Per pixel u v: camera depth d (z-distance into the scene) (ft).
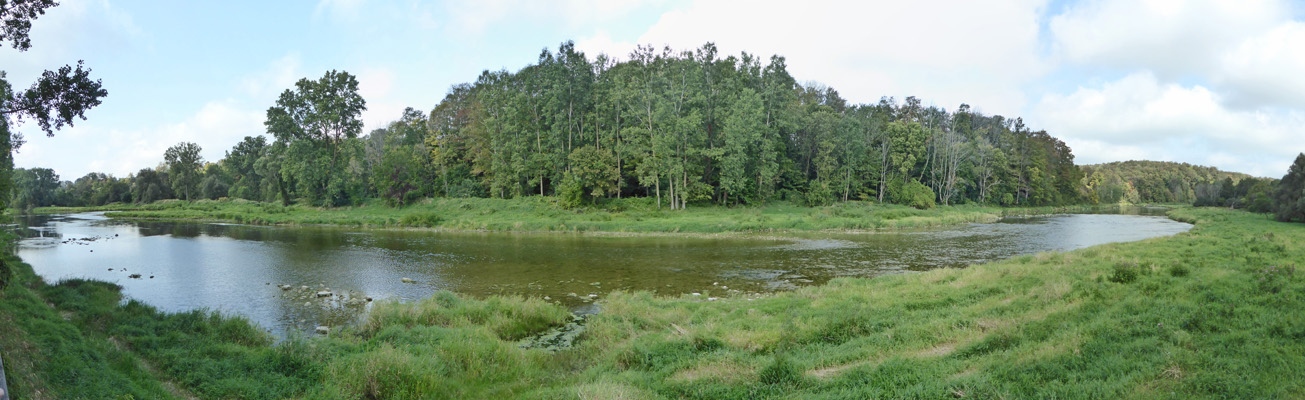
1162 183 510.58
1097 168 614.34
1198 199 363.15
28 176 327.47
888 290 63.87
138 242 141.49
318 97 245.24
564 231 163.63
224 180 372.38
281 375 36.58
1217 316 37.47
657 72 214.07
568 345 49.88
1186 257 76.43
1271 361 28.14
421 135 282.77
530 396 33.06
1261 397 24.12
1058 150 379.14
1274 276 48.49
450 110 293.84
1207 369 27.81
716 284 79.77
